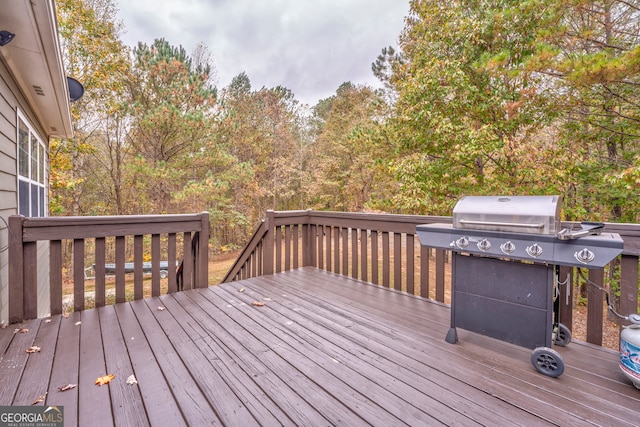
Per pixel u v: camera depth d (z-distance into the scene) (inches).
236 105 625.3
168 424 51.0
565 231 64.0
